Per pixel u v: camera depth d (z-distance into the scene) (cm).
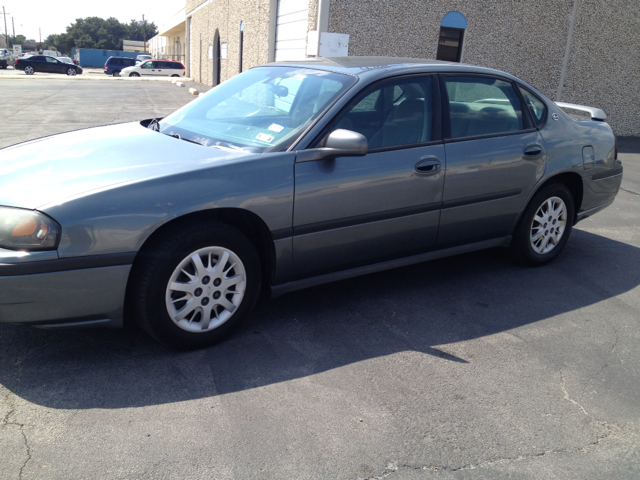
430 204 363
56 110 1354
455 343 325
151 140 334
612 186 486
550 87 1209
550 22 1146
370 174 331
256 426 241
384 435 240
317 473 215
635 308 387
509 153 396
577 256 493
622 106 1305
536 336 339
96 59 6900
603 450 239
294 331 329
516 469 224
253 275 311
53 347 298
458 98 383
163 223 269
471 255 483
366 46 1009
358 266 356
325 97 336
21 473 206
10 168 298
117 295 266
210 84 2388
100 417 241
